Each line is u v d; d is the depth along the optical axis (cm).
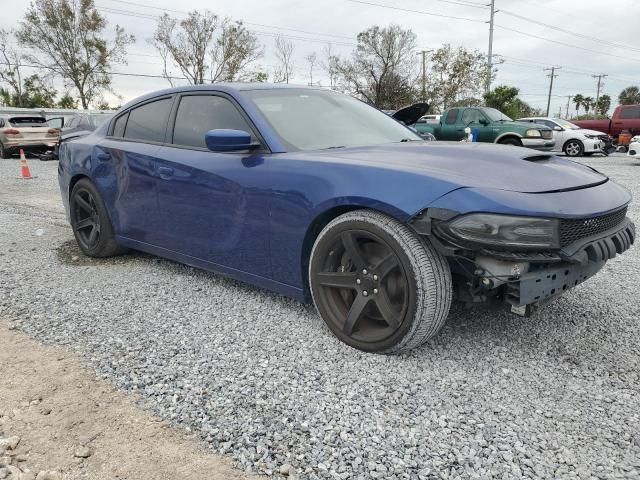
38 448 205
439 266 252
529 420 221
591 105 8681
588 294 375
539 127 1548
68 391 245
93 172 447
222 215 337
